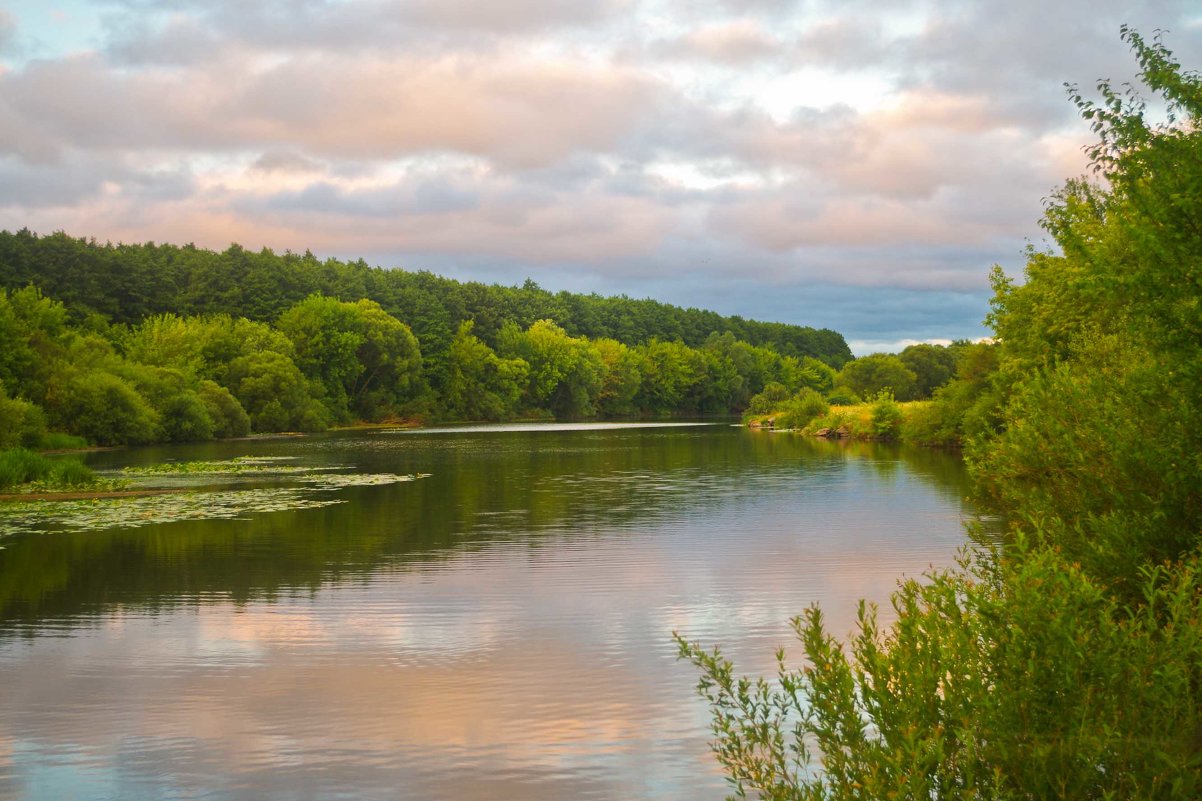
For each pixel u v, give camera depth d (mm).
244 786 7617
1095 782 4113
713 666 5625
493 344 126812
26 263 87625
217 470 39469
